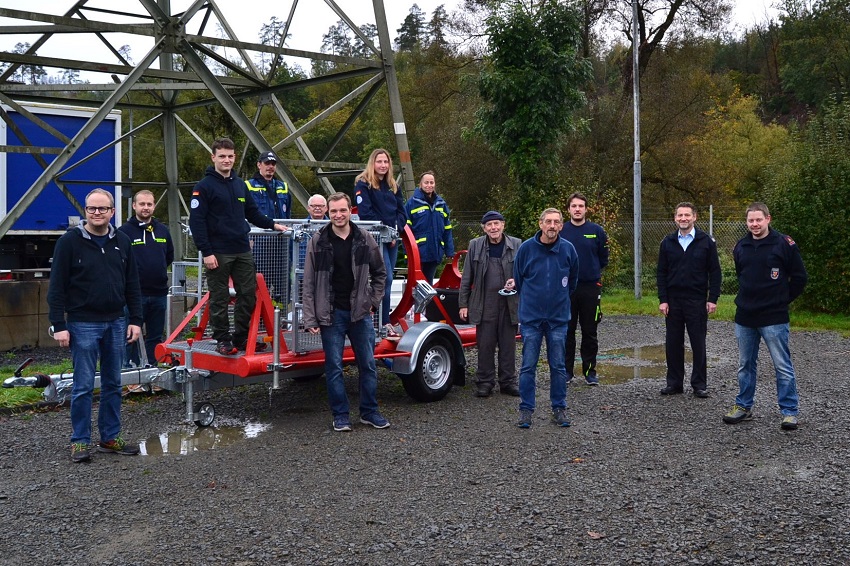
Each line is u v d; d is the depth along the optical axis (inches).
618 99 1212.5
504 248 315.6
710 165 1194.0
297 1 490.3
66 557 160.4
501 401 308.0
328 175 506.0
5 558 160.1
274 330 263.1
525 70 814.5
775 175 645.3
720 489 199.6
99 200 226.2
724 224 803.4
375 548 163.5
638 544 164.7
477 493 197.5
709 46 1230.3
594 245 335.9
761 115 2209.6
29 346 455.8
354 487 203.0
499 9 833.5
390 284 305.7
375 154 314.0
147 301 314.3
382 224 297.0
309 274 255.4
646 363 402.0
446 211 370.3
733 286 758.5
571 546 163.9
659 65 1221.1
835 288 582.9
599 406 297.4
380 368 382.3
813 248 588.7
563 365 267.1
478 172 1227.2
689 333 315.3
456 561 156.9
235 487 203.8
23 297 455.5
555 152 864.9
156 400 311.3
